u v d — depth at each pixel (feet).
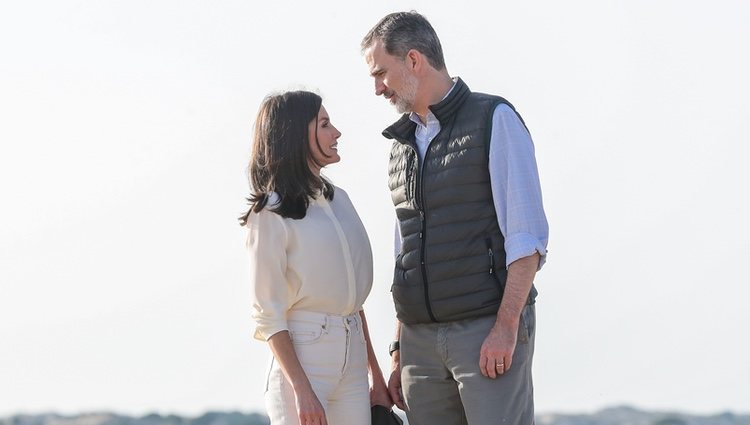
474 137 21.02
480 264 21.11
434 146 21.47
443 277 21.30
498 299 21.15
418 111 21.74
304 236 20.97
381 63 21.63
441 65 21.67
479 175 21.04
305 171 21.02
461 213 21.12
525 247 20.53
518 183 20.74
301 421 20.58
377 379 22.84
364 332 22.59
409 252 21.79
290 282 21.11
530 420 21.71
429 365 21.99
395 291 22.17
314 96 21.33
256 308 20.90
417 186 21.57
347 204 21.97
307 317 21.12
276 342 20.76
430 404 22.13
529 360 21.58
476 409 21.18
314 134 21.16
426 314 21.58
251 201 20.94
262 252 20.81
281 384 21.11
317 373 21.02
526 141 21.01
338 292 21.16
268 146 21.04
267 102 21.29
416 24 21.50
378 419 22.34
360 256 21.63
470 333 21.25
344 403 21.40
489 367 20.81
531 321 21.53
